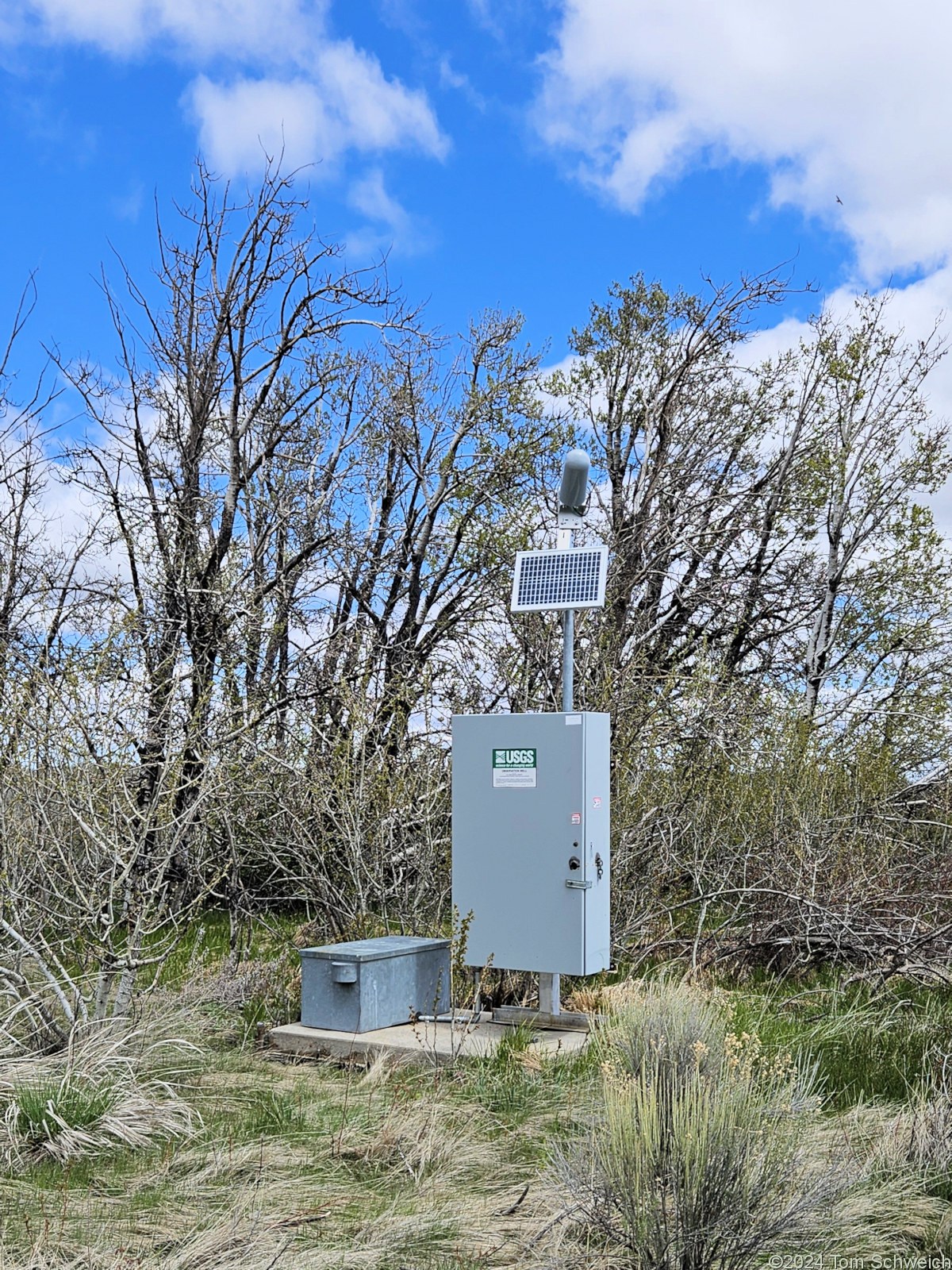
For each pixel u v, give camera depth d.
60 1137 5.23
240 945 9.84
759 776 10.66
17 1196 4.72
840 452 18.27
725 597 15.88
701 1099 4.41
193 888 10.33
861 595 17.95
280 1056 7.23
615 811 9.84
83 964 8.08
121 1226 4.43
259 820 10.28
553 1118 5.69
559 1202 4.58
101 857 7.50
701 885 10.43
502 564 14.03
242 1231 4.35
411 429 16.05
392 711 10.70
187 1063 6.77
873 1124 5.49
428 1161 5.16
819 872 9.72
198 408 12.20
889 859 10.30
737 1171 4.18
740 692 11.74
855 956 9.18
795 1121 4.94
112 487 12.41
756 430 17.41
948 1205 4.67
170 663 8.58
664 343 18.09
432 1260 4.23
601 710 10.77
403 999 7.63
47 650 8.30
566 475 7.81
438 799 9.98
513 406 15.66
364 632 11.95
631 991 7.67
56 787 7.11
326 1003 7.40
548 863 7.30
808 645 18.34
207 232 12.44
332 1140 5.39
